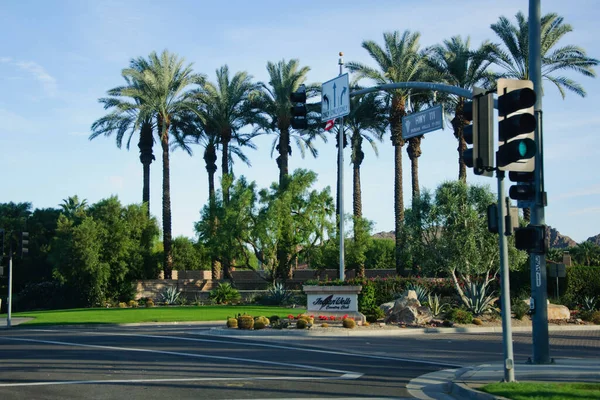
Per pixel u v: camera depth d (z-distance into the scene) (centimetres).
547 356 1611
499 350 2038
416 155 5059
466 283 3462
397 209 4894
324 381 1376
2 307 5394
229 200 5497
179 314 3700
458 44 4688
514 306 3225
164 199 5459
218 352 1933
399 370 1573
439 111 1698
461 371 1519
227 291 5116
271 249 5319
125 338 2422
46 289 5453
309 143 5728
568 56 4128
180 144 5759
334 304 2916
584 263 5603
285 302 4716
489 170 1219
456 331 2753
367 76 4659
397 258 4800
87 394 1191
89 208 5650
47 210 6794
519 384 1202
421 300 3366
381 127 5369
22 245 3198
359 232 5366
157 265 5800
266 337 2455
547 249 1423
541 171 1530
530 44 1598
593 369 1495
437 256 3378
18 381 1341
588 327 2964
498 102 1199
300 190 5406
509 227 1244
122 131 5291
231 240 5344
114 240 5409
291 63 5309
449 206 3403
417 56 4584
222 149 5591
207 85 5294
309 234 5403
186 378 1398
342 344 2203
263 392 1225
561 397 1073
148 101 5047
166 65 5112
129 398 1154
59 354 1859
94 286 5241
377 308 3094
